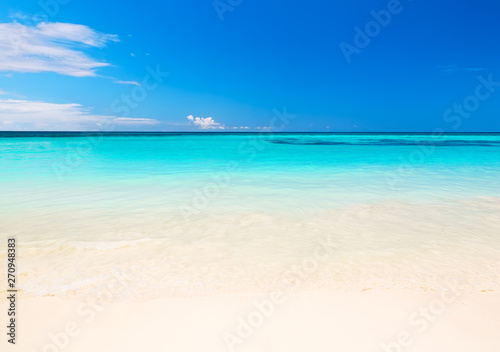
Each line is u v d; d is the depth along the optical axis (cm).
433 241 608
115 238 614
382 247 579
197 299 406
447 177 1388
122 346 320
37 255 534
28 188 1073
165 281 452
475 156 2477
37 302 396
